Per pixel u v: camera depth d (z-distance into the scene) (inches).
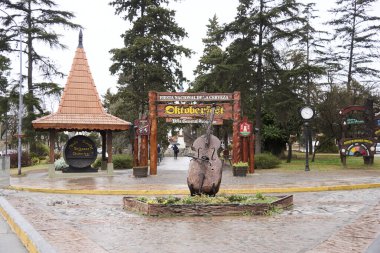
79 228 398.3
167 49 1609.3
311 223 409.4
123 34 1642.5
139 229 390.6
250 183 813.2
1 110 1598.2
